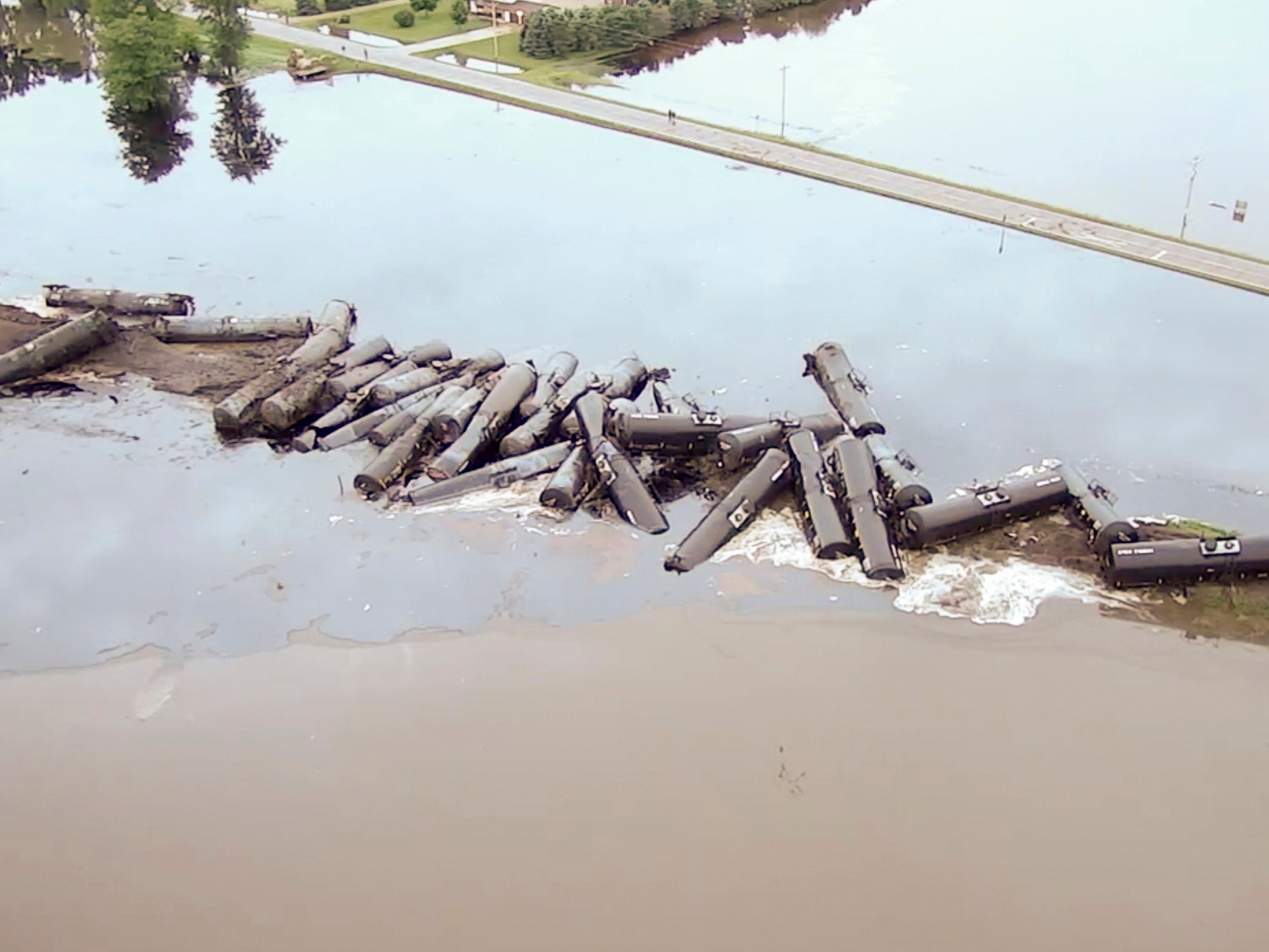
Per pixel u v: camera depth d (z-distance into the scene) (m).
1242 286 77.62
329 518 55.62
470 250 86.62
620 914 35.75
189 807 39.97
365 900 36.47
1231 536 52.53
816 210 92.81
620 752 41.75
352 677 45.59
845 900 36.06
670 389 65.81
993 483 54.66
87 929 35.81
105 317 71.12
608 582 50.81
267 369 69.25
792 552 52.59
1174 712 43.19
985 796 39.72
